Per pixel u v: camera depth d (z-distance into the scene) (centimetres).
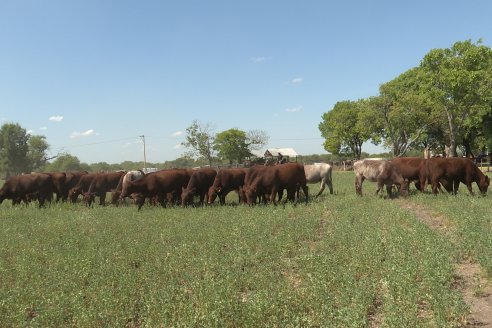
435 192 1822
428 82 4359
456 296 628
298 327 570
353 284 705
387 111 5019
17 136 8256
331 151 7469
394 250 906
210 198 1864
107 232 1229
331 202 1755
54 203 2156
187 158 5681
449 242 963
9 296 722
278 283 746
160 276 830
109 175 2170
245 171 1947
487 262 782
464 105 4266
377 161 1927
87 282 830
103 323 636
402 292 664
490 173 3641
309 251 959
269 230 1196
